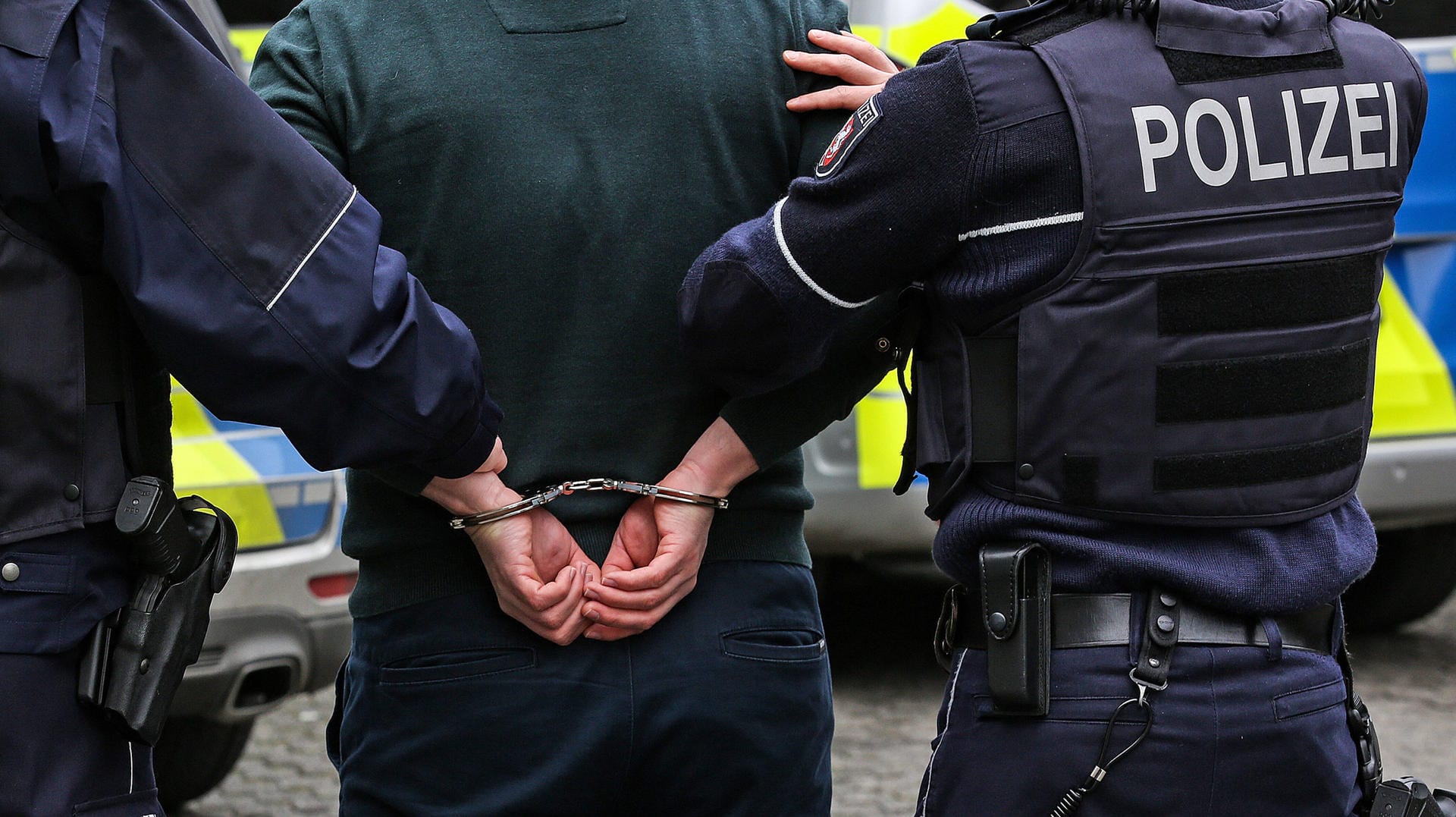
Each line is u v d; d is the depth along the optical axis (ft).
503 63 19.10
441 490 18.72
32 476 16.90
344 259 17.19
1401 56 19.12
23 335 16.83
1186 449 17.62
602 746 19.06
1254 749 17.76
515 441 19.31
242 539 32.27
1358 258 18.43
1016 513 18.07
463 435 17.94
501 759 19.19
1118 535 17.94
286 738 43.83
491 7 19.22
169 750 35.60
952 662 19.34
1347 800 18.75
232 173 16.97
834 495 40.34
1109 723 17.60
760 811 19.80
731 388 19.15
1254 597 17.78
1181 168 17.43
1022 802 17.95
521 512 18.95
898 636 50.55
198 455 32.12
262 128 17.17
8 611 16.74
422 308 17.60
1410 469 44.55
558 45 19.20
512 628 19.29
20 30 16.49
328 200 17.30
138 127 16.80
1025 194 17.44
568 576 18.92
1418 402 44.78
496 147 18.99
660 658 19.30
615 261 19.17
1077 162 17.29
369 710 19.94
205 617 18.43
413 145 19.03
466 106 18.94
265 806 38.11
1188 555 17.94
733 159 19.65
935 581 44.27
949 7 40.96
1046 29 17.92
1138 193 17.29
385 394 17.28
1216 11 17.95
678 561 19.12
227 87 17.11
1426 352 44.91
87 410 17.38
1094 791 17.66
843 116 19.99
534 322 19.19
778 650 19.86
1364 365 18.85
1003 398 18.07
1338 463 18.51
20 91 16.29
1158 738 17.58
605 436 19.29
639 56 19.31
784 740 19.86
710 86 19.45
